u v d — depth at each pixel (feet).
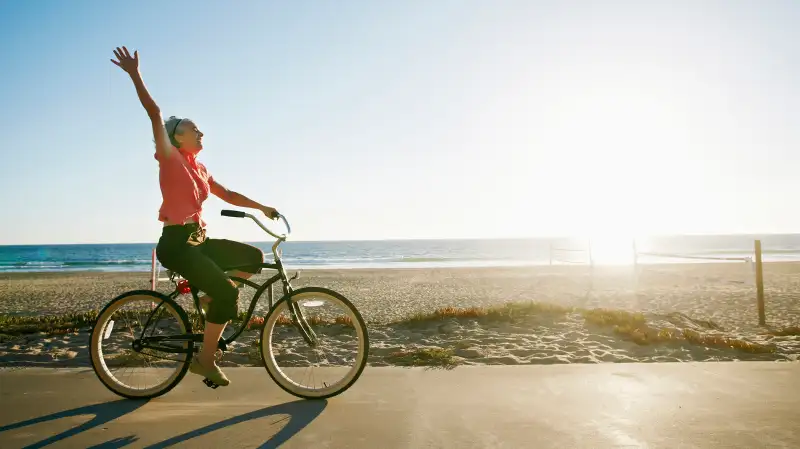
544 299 40.70
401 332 19.92
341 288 59.47
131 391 10.95
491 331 19.67
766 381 11.51
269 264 11.26
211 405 10.29
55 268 147.23
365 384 11.71
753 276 66.18
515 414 9.50
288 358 15.57
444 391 11.07
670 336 17.35
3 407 10.19
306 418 9.42
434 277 76.84
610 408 9.77
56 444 8.21
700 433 8.42
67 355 15.96
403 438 8.36
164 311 11.41
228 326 20.20
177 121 10.73
